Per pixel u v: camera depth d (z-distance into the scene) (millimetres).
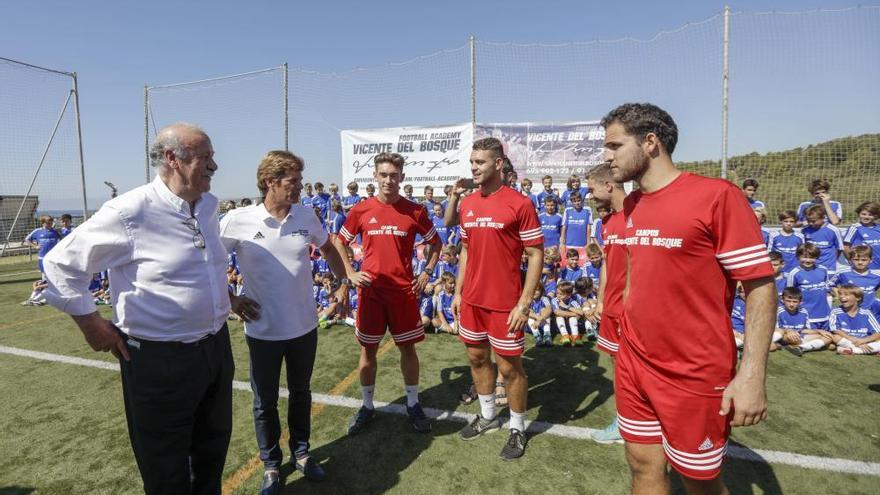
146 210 1713
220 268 1957
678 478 2480
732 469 2535
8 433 3057
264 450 2359
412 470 2570
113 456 2766
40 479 2535
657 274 1547
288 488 2422
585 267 6191
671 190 1521
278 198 2277
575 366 4168
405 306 2965
